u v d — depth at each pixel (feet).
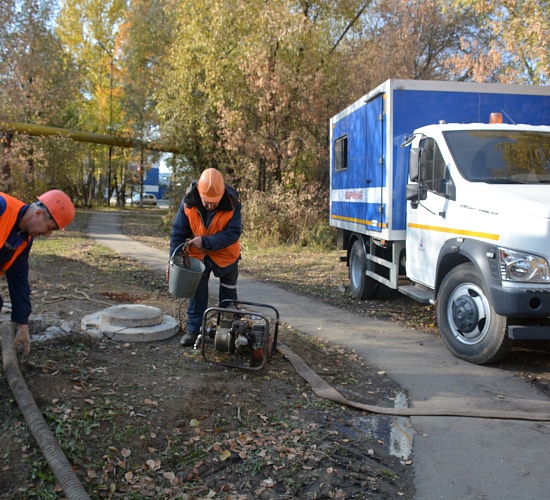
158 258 49.24
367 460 13.42
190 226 19.02
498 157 22.63
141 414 14.15
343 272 44.37
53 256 45.06
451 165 22.45
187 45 68.08
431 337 24.95
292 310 29.96
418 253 25.35
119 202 174.70
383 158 28.02
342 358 21.57
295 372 18.30
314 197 64.34
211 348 19.35
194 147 77.56
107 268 40.55
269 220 62.49
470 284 20.93
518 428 15.55
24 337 14.53
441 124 24.59
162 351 18.81
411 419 16.02
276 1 62.08
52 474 11.61
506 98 27.78
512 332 18.74
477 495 12.14
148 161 144.15
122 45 102.94
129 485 11.87
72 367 16.14
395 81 26.99
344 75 68.74
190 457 13.01
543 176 22.09
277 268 46.11
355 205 33.30
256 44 61.41
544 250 18.53
